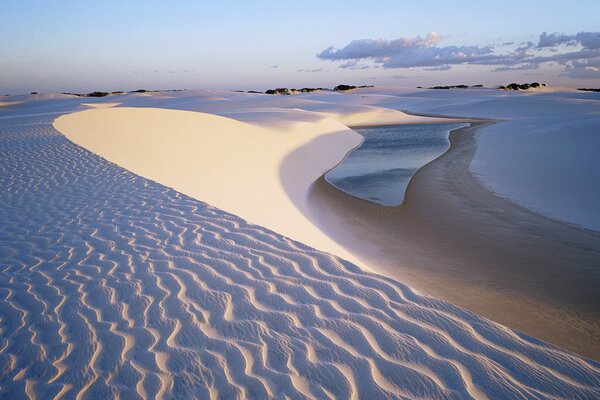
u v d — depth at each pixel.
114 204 5.83
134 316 2.98
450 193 11.99
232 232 4.59
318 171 17.34
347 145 26.34
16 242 4.55
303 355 2.51
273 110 39.78
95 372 2.41
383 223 9.38
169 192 6.44
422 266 6.83
